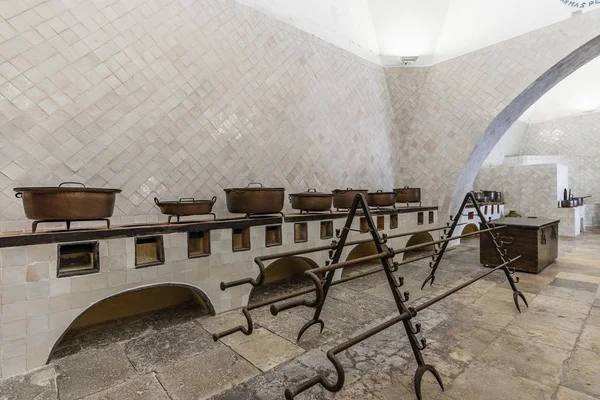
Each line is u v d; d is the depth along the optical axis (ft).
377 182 16.56
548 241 12.99
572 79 25.23
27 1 7.06
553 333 6.81
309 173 13.09
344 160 14.64
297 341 6.66
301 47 12.54
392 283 5.74
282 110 11.94
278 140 11.87
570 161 27.14
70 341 6.84
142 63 8.62
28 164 7.13
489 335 6.79
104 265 6.41
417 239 16.93
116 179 8.33
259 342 6.63
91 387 5.09
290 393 3.76
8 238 5.36
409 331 5.07
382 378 5.24
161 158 9.06
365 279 11.61
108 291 6.46
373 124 16.14
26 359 5.55
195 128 9.68
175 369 5.60
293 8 12.31
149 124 8.80
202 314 8.31
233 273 8.43
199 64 9.69
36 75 7.17
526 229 11.89
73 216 6.00
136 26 8.51
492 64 14.58
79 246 7.44
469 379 5.15
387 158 17.11
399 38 15.97
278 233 9.48
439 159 16.70
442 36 15.99
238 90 10.62
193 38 9.55
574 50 12.47
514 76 14.01
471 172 17.78
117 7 8.20
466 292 9.80
